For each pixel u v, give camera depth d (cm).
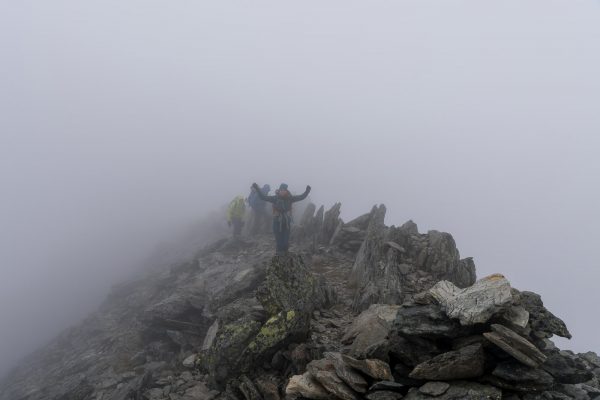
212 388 831
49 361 1658
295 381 662
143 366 1139
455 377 563
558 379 591
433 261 1237
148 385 929
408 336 649
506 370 548
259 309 999
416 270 1223
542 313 665
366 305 1030
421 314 663
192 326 1240
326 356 729
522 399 538
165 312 1293
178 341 1191
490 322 605
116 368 1191
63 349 1755
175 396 830
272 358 825
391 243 1316
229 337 838
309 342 857
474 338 596
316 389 639
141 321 1373
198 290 1410
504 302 588
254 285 1288
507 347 548
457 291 684
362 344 764
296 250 1711
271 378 780
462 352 567
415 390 570
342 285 1280
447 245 1286
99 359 1347
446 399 534
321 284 1154
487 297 612
